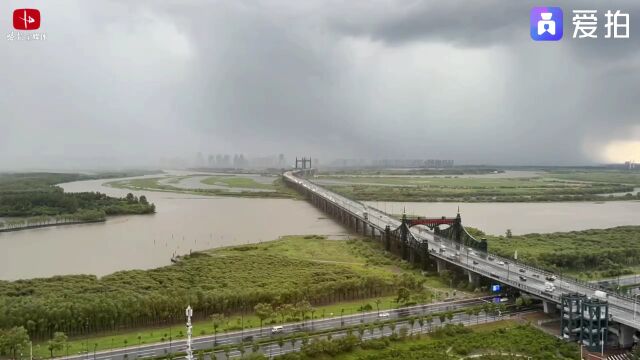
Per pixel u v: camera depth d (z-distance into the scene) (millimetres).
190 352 173000
